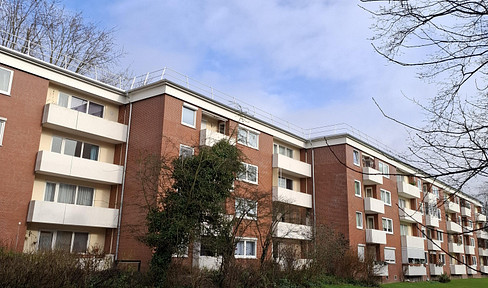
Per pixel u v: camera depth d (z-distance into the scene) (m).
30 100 20.44
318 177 34.16
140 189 22.14
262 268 20.25
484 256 62.31
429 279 42.94
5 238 18.58
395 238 38.06
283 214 24.91
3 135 19.19
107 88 24.14
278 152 33.25
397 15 5.16
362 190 34.88
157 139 22.77
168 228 16.77
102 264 17.89
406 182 42.72
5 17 28.41
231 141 22.77
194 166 17.89
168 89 23.62
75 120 21.84
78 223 21.03
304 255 26.66
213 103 26.39
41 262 13.16
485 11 4.83
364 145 36.03
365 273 28.95
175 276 16.69
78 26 32.06
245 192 20.80
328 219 32.69
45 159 20.25
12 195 19.14
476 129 5.11
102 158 23.98
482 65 5.12
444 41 5.14
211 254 18.81
